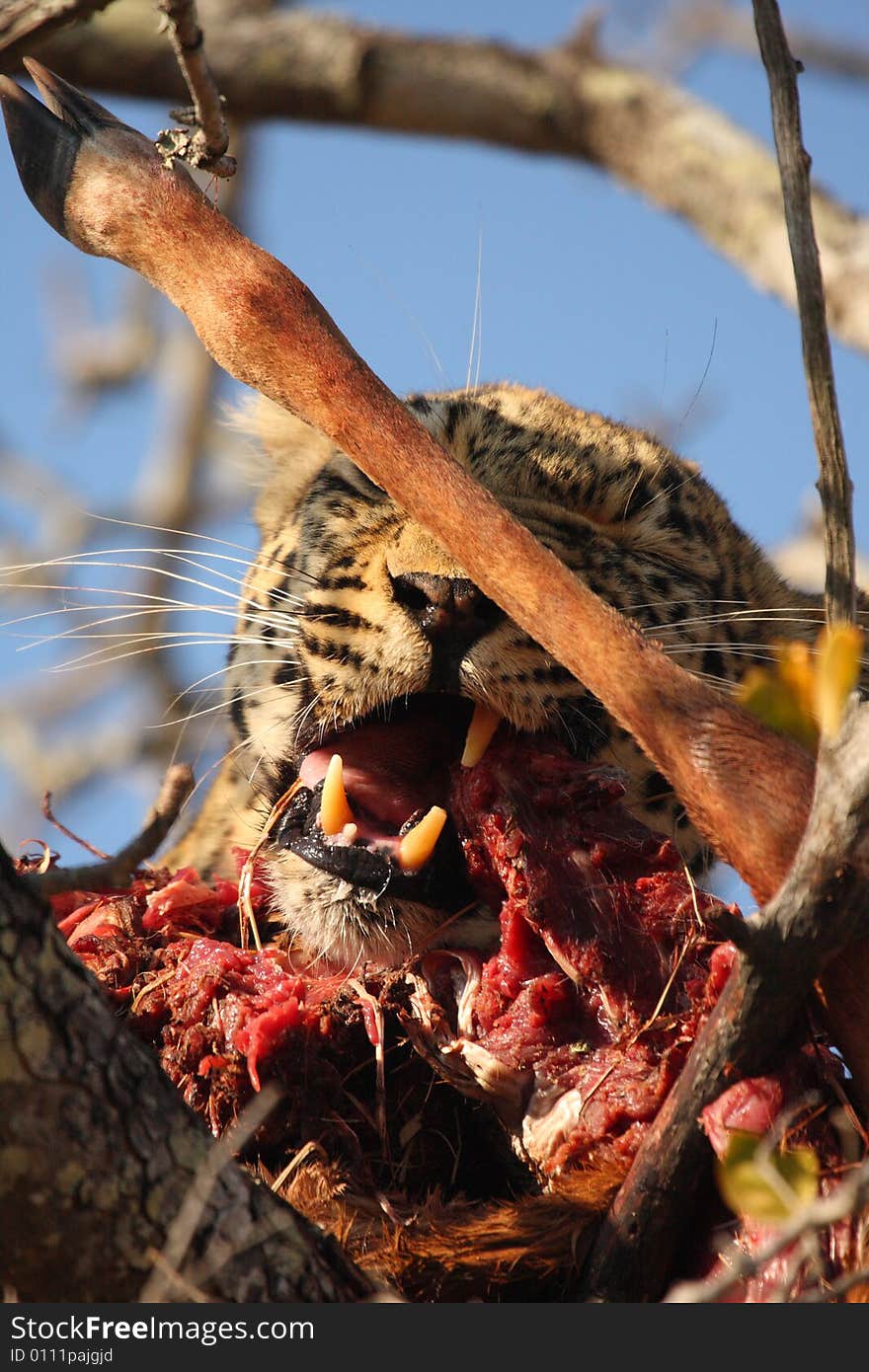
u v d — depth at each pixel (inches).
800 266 156.3
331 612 272.5
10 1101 148.9
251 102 458.3
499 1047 209.8
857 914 152.3
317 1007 231.1
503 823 226.4
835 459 155.1
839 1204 139.3
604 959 207.9
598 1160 193.0
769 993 157.8
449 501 183.5
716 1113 166.4
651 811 273.1
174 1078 229.1
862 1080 171.3
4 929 150.3
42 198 203.2
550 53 467.8
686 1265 178.2
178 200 196.4
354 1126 229.6
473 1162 235.6
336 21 459.5
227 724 315.3
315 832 261.6
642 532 307.9
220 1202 161.5
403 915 250.7
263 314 191.6
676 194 459.2
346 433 188.4
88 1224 152.1
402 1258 197.8
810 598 357.4
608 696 174.2
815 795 151.6
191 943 242.7
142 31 427.2
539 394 339.6
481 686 255.6
